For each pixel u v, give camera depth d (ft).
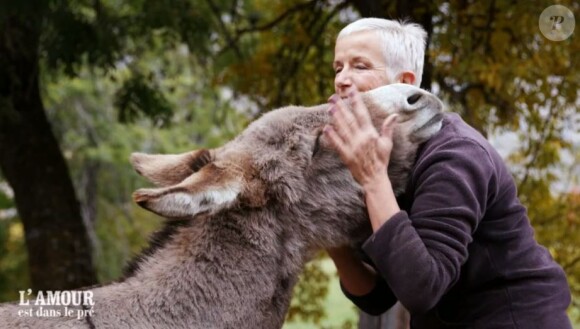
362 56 11.46
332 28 26.16
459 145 10.33
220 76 29.27
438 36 23.20
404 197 10.91
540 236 25.99
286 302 11.24
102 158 44.62
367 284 12.25
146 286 10.69
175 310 10.55
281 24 27.27
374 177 10.12
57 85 41.98
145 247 11.29
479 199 10.05
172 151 46.78
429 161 10.30
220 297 10.68
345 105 10.46
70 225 30.45
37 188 30.17
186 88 45.70
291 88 27.04
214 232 10.93
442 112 10.87
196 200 9.86
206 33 27.61
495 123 25.05
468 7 23.02
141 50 31.17
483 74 21.72
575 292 26.99
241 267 10.80
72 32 25.72
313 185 10.95
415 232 9.82
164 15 26.40
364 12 21.47
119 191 49.29
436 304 10.85
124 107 29.63
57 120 46.26
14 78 29.22
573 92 24.06
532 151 26.32
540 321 10.36
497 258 10.46
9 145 30.22
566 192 26.86
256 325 10.84
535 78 23.58
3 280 42.42
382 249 9.82
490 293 10.52
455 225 9.85
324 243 11.18
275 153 10.97
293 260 11.03
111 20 26.99
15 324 10.27
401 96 10.78
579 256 25.76
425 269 9.63
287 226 10.98
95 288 10.85
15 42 28.45
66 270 29.96
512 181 10.73
